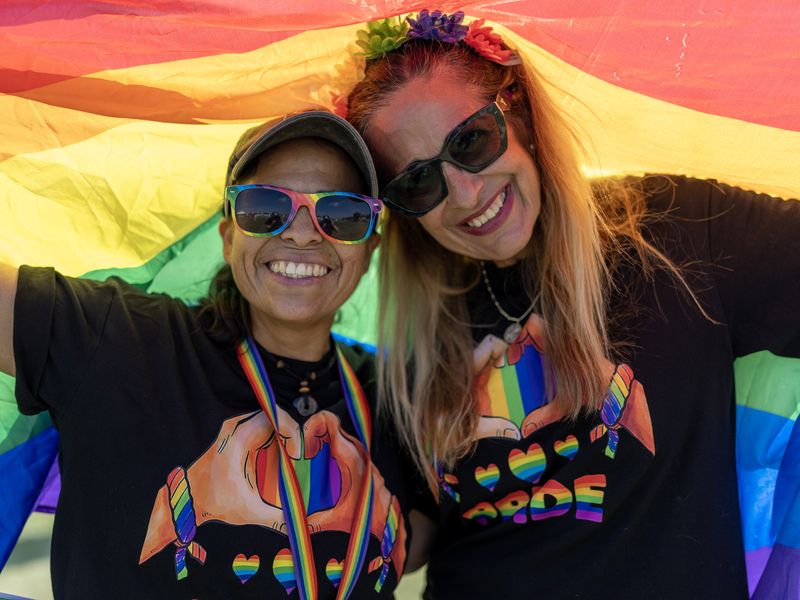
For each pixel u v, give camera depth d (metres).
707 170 1.56
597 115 1.54
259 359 1.49
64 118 1.45
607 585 1.41
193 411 1.37
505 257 1.55
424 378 1.66
